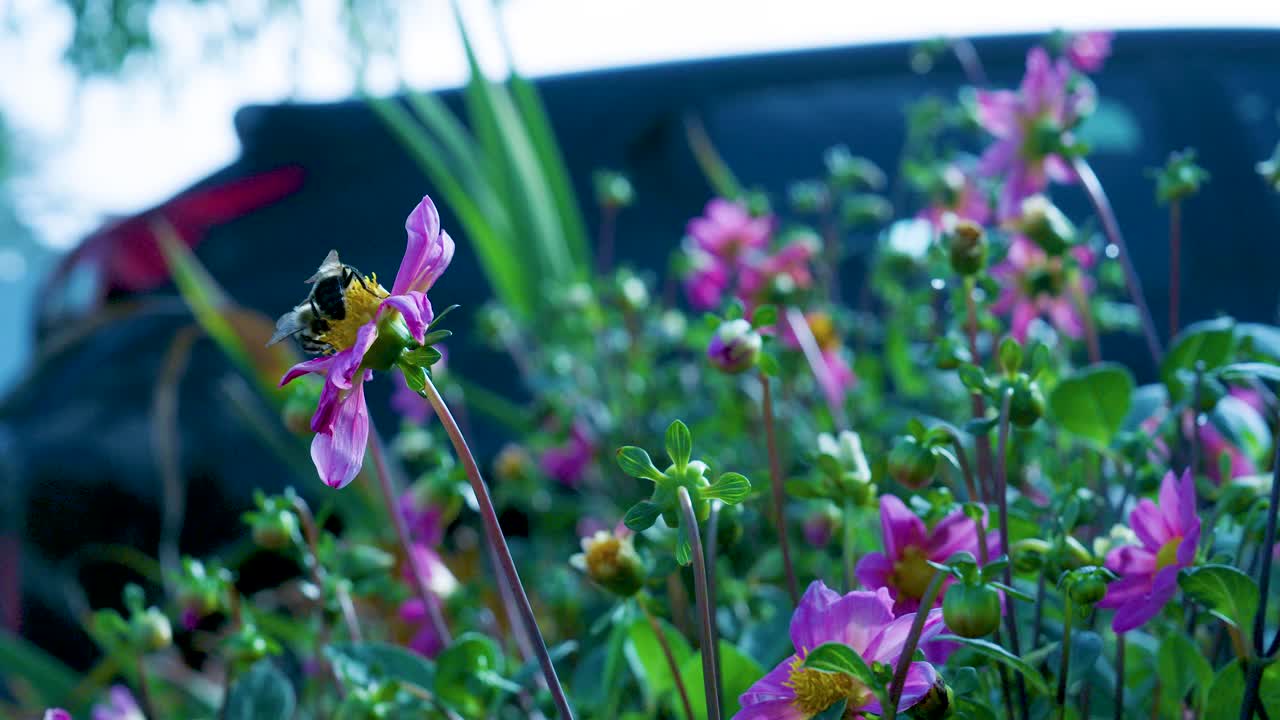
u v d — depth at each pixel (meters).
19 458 2.07
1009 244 1.00
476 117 1.90
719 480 0.76
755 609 1.05
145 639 0.97
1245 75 2.50
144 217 2.28
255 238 2.34
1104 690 0.90
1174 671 0.87
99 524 2.02
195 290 1.55
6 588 1.97
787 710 0.76
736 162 2.41
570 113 2.50
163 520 2.03
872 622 0.76
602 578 0.87
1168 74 2.48
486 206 1.95
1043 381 0.96
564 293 1.69
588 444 1.62
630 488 1.57
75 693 1.27
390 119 1.97
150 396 2.09
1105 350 1.97
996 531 0.84
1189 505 0.80
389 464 1.34
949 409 1.33
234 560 1.27
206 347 2.11
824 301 1.61
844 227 1.68
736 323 0.88
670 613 0.98
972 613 0.73
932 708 0.74
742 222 1.59
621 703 1.01
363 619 1.22
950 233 0.95
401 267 0.77
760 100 2.47
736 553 1.05
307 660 1.12
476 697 0.92
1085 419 0.96
